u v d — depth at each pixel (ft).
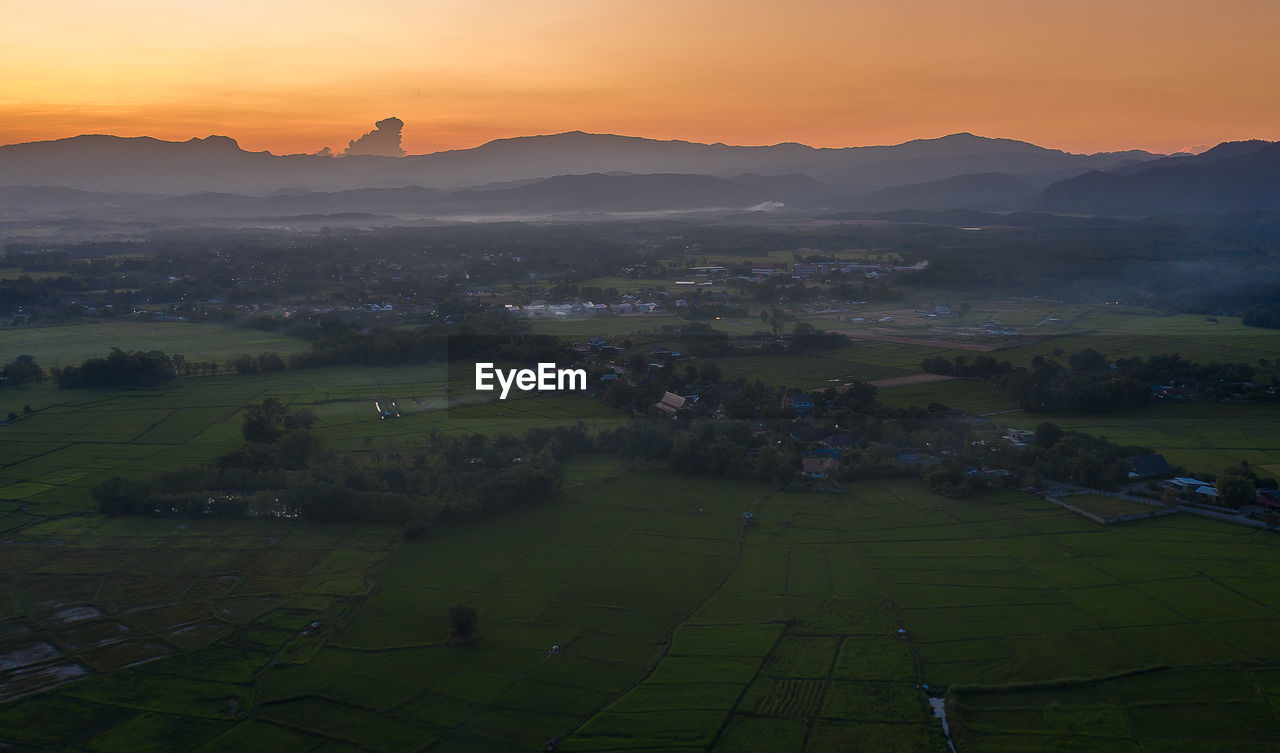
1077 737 235.40
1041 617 299.99
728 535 381.60
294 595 322.75
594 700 256.93
